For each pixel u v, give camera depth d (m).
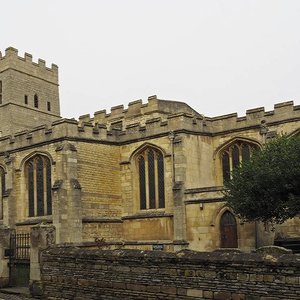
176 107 53.06
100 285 20.92
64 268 22.92
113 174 42.91
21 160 43.72
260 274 15.52
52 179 40.41
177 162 39.06
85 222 39.41
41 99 71.31
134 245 41.06
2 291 27.34
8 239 29.61
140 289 19.19
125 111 52.50
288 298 14.77
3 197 44.25
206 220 36.22
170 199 39.78
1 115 66.88
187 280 17.59
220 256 16.67
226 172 42.09
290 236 32.28
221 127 42.38
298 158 28.50
